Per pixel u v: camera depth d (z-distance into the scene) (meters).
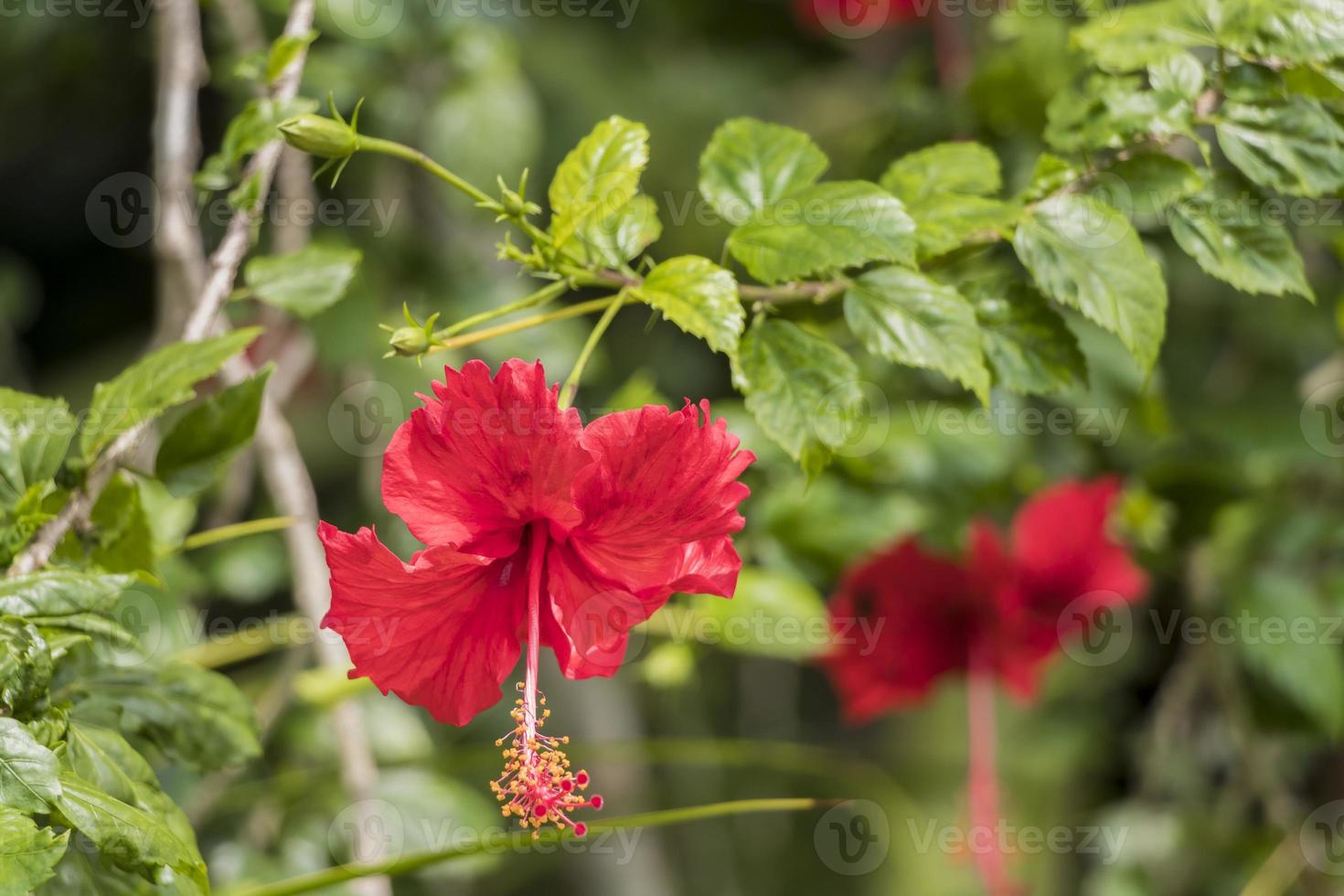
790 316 1.04
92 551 0.99
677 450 0.93
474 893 1.38
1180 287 1.33
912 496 1.19
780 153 1.02
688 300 0.97
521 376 0.92
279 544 1.27
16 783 0.90
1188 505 1.25
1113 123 1.01
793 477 1.18
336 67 1.26
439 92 1.29
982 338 1.02
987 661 1.21
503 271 1.32
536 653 0.94
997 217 1.00
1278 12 1.01
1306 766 1.38
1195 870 1.32
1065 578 1.20
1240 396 1.26
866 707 1.24
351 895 1.16
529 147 1.31
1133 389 1.20
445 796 1.22
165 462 1.00
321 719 1.24
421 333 0.96
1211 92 1.02
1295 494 1.27
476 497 0.94
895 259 0.97
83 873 0.95
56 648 0.94
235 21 1.25
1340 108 1.01
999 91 1.24
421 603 0.94
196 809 1.19
